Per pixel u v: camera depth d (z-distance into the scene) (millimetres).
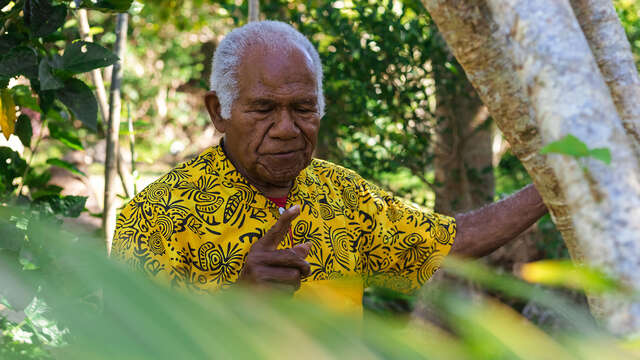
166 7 4797
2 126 1868
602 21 1005
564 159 487
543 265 311
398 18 3604
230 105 1404
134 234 1405
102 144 7098
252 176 1479
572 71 500
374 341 227
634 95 997
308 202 1548
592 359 264
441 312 253
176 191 1453
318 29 3701
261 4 3768
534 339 250
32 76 1721
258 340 176
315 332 191
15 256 1133
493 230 1677
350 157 3777
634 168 477
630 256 453
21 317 1421
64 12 1751
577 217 484
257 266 1176
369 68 3584
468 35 867
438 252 1665
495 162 5117
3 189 2100
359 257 1604
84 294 183
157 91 11969
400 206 1696
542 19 517
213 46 12141
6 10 2000
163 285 176
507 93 877
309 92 1378
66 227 1928
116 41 2535
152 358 153
